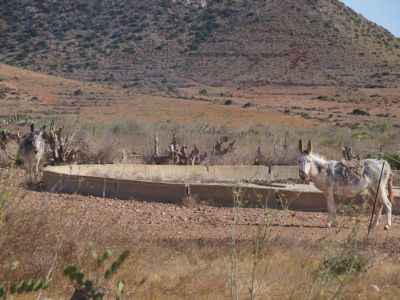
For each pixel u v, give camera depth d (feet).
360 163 51.31
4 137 83.76
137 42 348.79
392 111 274.98
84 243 33.35
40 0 425.28
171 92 304.71
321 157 51.49
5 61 380.17
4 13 422.00
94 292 14.15
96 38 378.12
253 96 299.17
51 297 27.55
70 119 171.42
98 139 95.04
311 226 50.72
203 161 88.43
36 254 31.71
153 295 29.58
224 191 60.59
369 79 268.00
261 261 34.55
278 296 29.48
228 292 30.22
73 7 411.54
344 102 294.87
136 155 96.02
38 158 66.85
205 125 175.83
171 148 87.76
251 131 161.68
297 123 226.38
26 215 34.73
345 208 40.68
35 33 402.52
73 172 71.20
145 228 48.26
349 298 29.89
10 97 286.05
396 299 31.07
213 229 49.80
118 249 35.50
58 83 328.08
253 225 51.19
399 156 84.38
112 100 291.99
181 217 54.60
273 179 78.28
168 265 34.73
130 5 382.01
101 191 63.31
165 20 348.59
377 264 36.63
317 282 28.07
